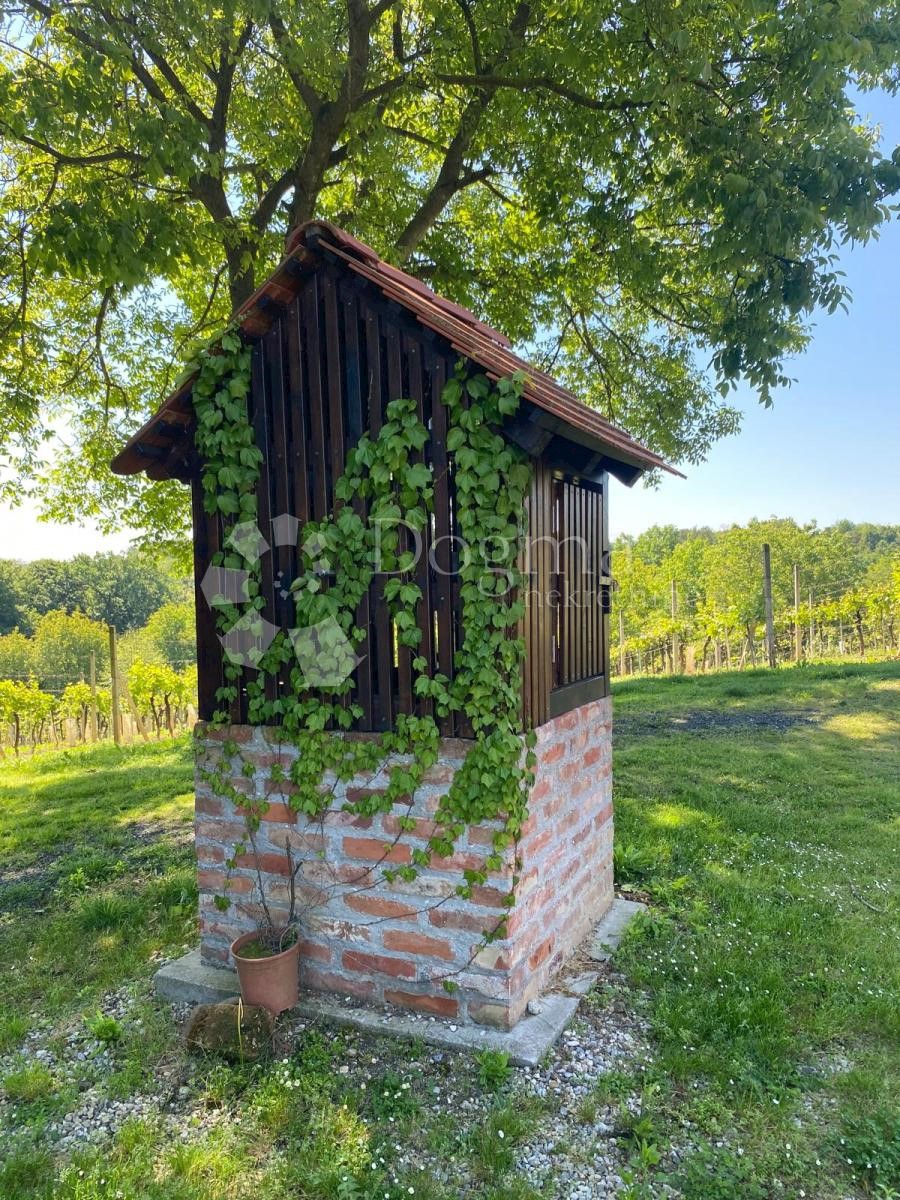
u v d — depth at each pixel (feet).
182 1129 9.09
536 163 25.31
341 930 11.53
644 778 25.32
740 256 19.85
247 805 12.10
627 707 39.63
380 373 10.69
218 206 23.38
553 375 36.70
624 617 94.68
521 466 10.13
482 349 10.15
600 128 22.91
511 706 10.14
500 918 10.32
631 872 16.93
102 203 17.75
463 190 32.60
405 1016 10.96
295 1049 10.55
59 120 16.37
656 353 34.24
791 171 19.17
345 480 10.94
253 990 10.87
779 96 18.79
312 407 11.25
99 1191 8.03
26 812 25.84
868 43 16.46
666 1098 9.34
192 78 25.54
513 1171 8.23
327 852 11.55
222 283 30.63
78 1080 10.22
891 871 16.84
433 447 10.43
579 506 13.39
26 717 54.34
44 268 17.66
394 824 10.97
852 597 66.85
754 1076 9.70
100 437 30.81
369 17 21.57
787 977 12.14
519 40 22.11
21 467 32.55
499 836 10.16
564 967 12.53
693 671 61.52
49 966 13.79
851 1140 8.52
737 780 24.85
